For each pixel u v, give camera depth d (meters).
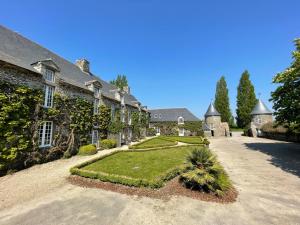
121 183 8.37
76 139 17.64
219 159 15.33
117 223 5.46
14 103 11.46
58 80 15.58
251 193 7.79
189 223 5.46
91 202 6.86
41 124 13.66
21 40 16.33
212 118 48.12
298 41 13.66
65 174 10.43
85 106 19.00
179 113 50.56
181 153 17.14
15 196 7.41
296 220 5.61
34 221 5.57
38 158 13.12
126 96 38.44
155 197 7.25
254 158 15.56
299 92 13.88
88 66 26.38
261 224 5.39
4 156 10.61
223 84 61.62
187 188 7.93
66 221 5.57
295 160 14.23
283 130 29.09
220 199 7.03
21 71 12.12
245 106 55.47
